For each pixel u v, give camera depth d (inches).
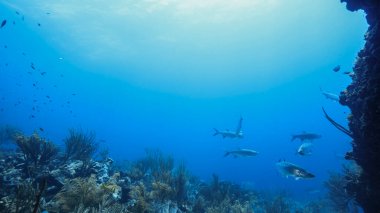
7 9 1576.0
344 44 1964.8
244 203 490.3
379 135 201.3
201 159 4714.6
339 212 483.2
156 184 398.3
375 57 213.8
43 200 285.0
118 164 682.2
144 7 1459.2
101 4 1407.5
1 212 245.6
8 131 731.4
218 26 1768.0
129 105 4421.8
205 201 467.8
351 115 262.1
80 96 4101.9
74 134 462.6
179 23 1680.6
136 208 327.6
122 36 1801.2
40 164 403.9
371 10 240.1
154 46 2026.3
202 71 2706.7
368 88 214.1
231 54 2274.9
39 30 1801.2
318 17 1641.2
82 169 394.0
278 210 528.4
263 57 2324.1
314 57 2257.6
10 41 2233.0
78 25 1649.9
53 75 3166.8
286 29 1801.2
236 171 3368.6
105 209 292.5
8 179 337.4
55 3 1403.8
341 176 501.0
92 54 2146.9
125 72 2657.5
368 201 254.1
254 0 1445.6
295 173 268.7
